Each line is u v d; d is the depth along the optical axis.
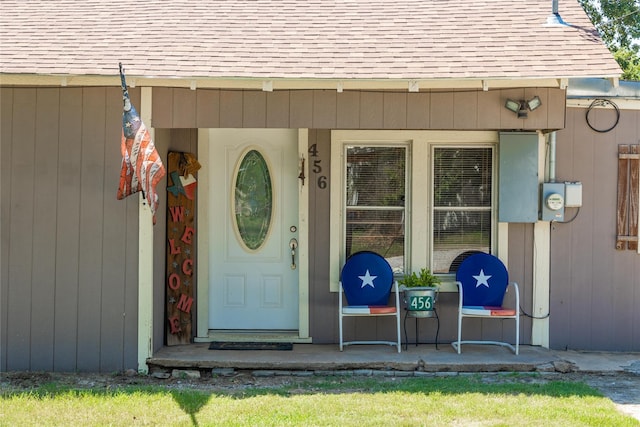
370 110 7.64
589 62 7.50
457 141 8.59
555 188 8.33
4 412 6.07
